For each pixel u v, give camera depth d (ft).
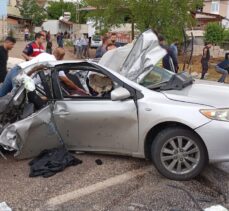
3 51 28.91
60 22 229.86
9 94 19.63
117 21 84.28
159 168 17.53
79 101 18.84
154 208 14.94
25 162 19.43
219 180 17.57
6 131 18.54
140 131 17.92
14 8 197.16
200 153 17.06
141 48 19.38
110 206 15.12
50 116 18.93
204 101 17.43
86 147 19.34
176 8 73.77
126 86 18.38
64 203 15.39
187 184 17.07
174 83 19.19
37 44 31.24
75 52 100.68
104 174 17.95
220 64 51.01
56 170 18.10
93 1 85.40
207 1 175.83
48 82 19.36
